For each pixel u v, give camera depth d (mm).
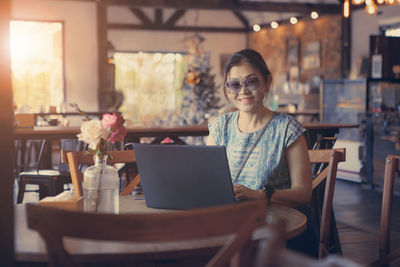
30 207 1136
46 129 4664
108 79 10836
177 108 14641
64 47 10648
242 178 2189
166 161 1757
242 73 2141
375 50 8359
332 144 4004
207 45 14703
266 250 671
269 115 2199
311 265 624
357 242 4168
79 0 10633
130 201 2033
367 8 6688
